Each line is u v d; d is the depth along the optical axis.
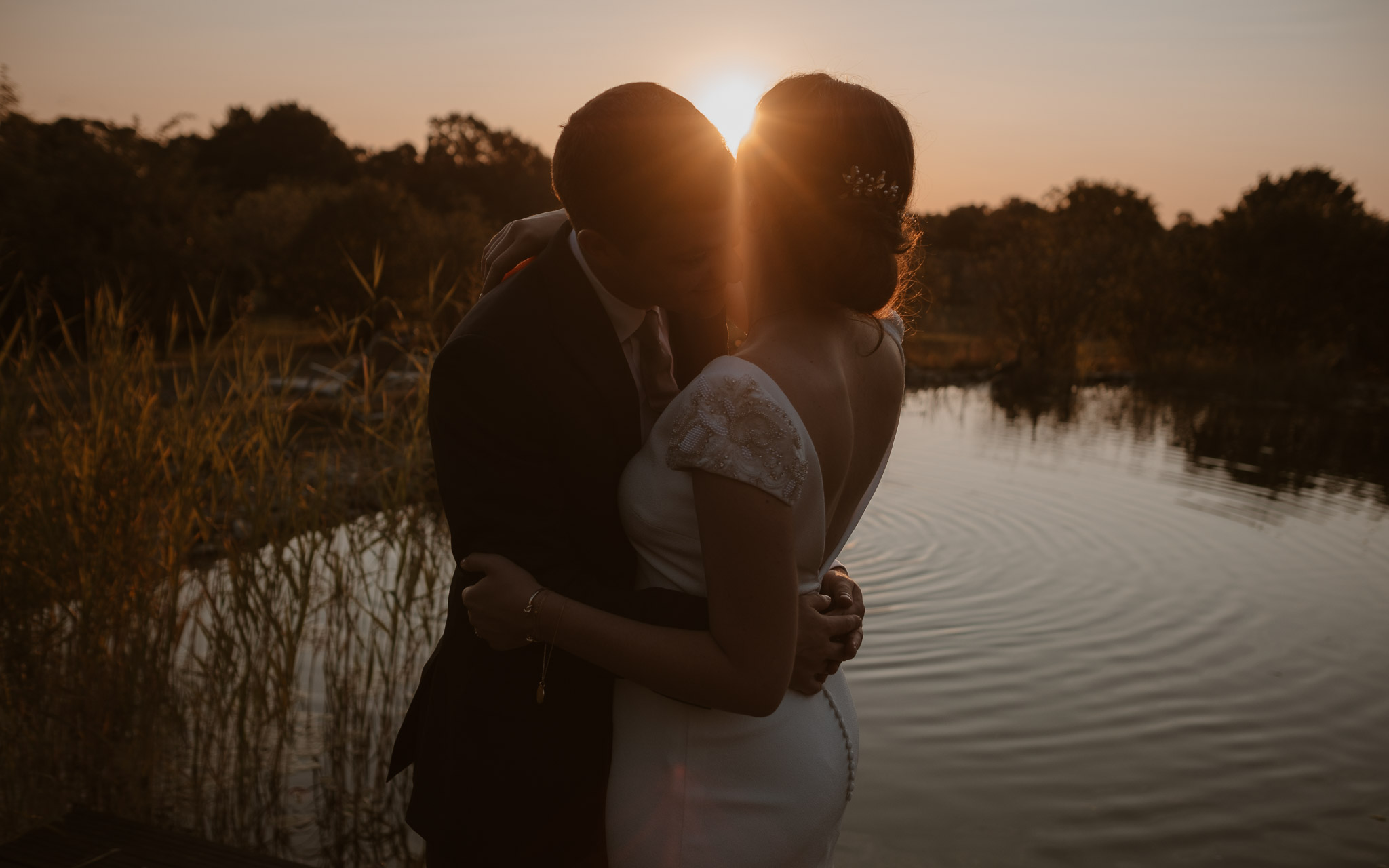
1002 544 6.78
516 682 1.35
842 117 1.20
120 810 2.97
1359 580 6.17
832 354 1.26
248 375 3.84
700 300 1.32
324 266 16.81
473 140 53.06
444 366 1.26
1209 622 5.38
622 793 1.36
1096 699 4.38
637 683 1.29
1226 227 22.56
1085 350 22.06
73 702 3.07
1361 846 3.29
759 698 1.17
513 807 1.34
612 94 1.23
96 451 3.29
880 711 4.20
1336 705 4.38
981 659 4.78
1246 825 3.40
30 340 3.55
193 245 14.96
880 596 5.67
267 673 3.39
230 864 2.16
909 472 9.22
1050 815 3.42
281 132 55.78
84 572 3.13
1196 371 19.75
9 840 2.21
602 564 1.33
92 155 14.62
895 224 1.24
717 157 1.22
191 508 3.45
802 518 1.22
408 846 3.02
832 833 1.42
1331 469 10.34
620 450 1.32
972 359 21.38
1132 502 8.18
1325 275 21.61
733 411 1.14
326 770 3.38
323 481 3.67
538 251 1.53
